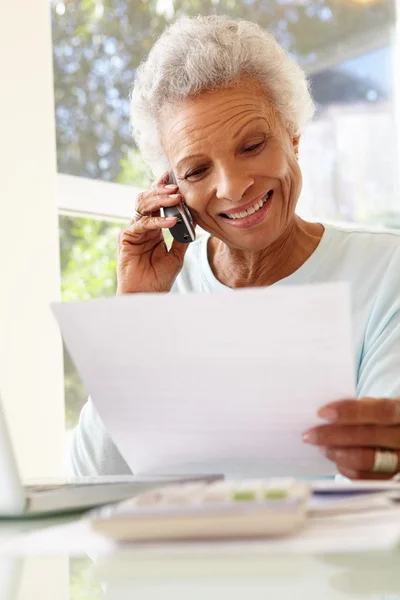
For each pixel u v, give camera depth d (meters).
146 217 1.75
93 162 2.93
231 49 1.56
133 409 0.97
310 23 3.58
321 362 0.88
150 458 1.04
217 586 0.58
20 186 2.55
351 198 3.72
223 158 1.55
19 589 0.60
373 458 0.96
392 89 3.90
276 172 1.56
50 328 2.58
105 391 0.96
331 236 1.73
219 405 0.95
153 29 3.13
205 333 0.87
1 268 2.50
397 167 3.87
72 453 1.46
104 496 0.91
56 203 2.65
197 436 0.99
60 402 2.59
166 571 0.62
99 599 0.57
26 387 2.52
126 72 3.05
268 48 1.60
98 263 2.92
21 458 2.49
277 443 0.98
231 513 0.64
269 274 1.73
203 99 1.56
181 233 1.71
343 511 0.72
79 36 2.91
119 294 1.76
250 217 1.59
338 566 0.62
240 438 0.98
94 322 0.89
